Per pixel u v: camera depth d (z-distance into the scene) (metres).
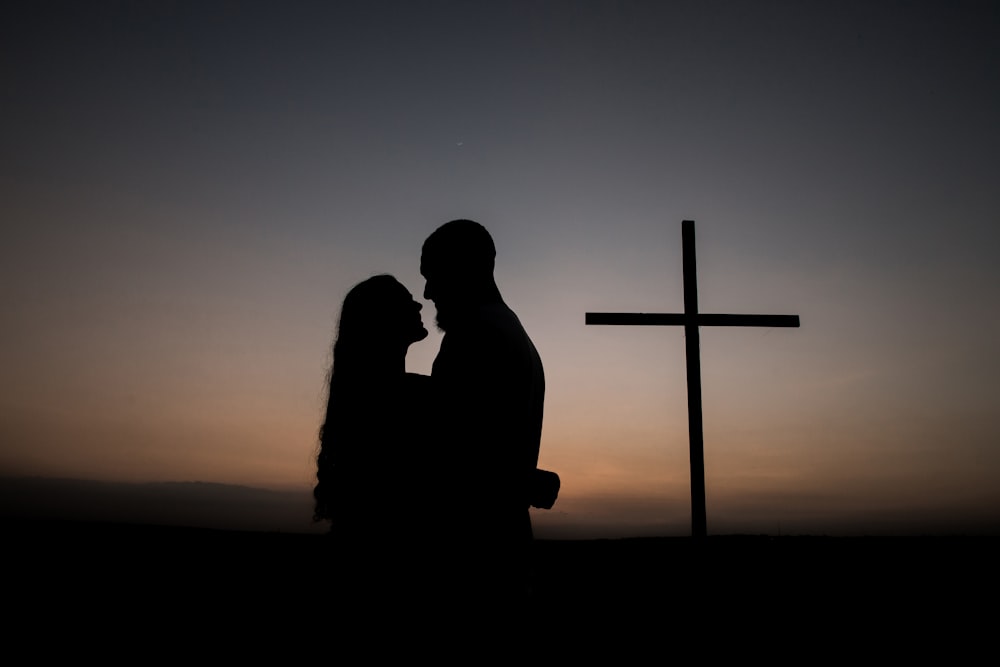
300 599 5.80
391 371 2.48
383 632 2.17
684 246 6.30
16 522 11.34
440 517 2.22
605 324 6.22
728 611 5.57
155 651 4.87
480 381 2.26
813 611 5.80
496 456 2.24
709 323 6.18
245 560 8.17
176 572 7.64
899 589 6.57
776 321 6.12
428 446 2.26
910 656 4.86
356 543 2.29
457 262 2.52
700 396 6.00
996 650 5.00
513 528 2.27
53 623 5.63
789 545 8.77
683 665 4.65
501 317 2.42
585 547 9.13
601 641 5.07
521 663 2.20
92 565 8.02
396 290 2.60
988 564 7.65
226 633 5.20
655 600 6.09
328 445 2.44
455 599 2.17
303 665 2.24
